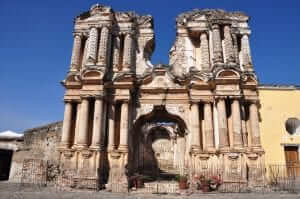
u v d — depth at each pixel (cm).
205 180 2320
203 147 2633
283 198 1869
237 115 2530
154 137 4725
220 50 2748
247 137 2636
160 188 2411
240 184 2341
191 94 2703
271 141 2661
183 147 3102
